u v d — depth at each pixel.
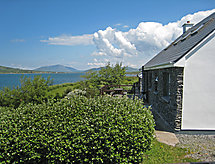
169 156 5.28
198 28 9.50
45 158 4.70
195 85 6.77
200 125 6.90
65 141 4.37
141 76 16.69
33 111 4.99
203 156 5.30
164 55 11.15
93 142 4.21
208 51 6.64
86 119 4.46
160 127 7.91
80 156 4.40
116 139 4.24
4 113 5.21
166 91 8.98
